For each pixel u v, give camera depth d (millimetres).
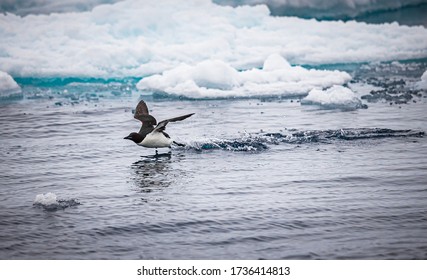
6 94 40125
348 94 33719
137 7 51125
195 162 19703
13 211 14305
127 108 34875
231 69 41188
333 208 14297
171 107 35031
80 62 44469
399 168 18422
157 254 11594
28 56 44219
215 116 30734
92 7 51438
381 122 27578
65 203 14781
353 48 50500
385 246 11781
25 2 50562
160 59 45719
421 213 13820
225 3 54344
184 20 50312
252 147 21906
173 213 14008
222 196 15438
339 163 19281
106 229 12930
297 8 55094
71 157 21078
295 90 40312
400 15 55531
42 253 11656
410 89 39875
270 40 49250
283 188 16203
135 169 18828
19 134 26297
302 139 23453
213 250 11727
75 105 36469
